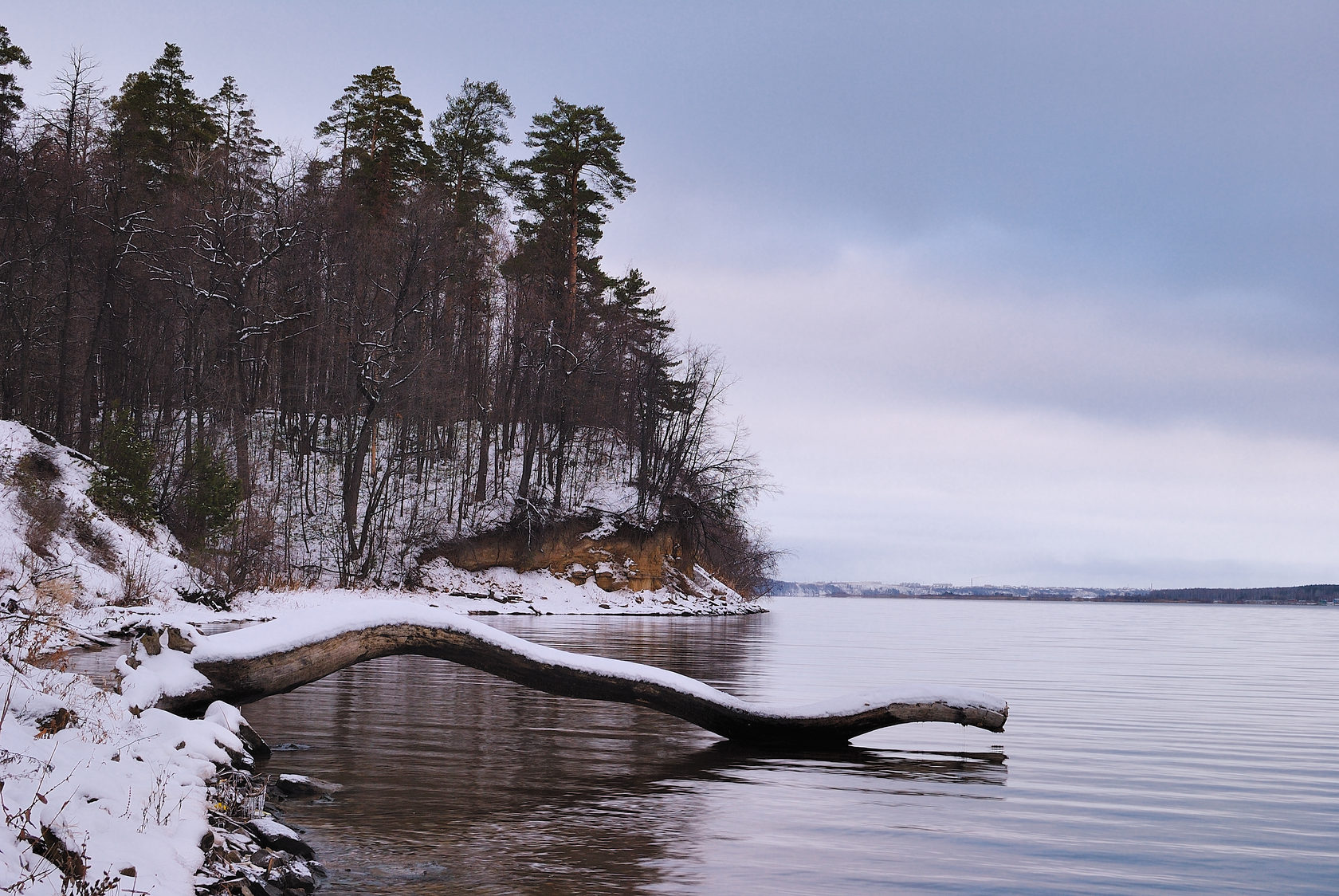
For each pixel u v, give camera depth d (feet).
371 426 169.68
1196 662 94.89
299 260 174.09
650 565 200.13
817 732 39.29
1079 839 24.88
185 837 18.28
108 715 24.72
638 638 106.42
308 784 28.45
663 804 28.27
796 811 27.68
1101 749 39.93
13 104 161.99
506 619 148.77
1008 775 33.91
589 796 29.17
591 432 211.20
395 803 27.55
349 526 159.33
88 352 153.17
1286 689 66.54
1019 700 57.67
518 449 209.97
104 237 155.63
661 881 20.51
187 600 103.60
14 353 151.23
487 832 24.44
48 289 154.61
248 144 207.31
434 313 178.09
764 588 251.39
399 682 62.08
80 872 14.52
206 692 34.53
